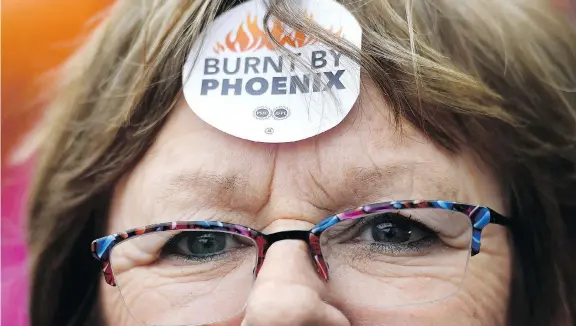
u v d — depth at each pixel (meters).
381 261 0.76
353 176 0.76
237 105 0.78
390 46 0.78
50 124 0.94
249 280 0.78
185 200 0.79
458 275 0.76
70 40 0.94
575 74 0.85
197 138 0.79
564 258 0.82
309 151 0.77
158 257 0.81
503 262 0.79
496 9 0.85
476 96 0.79
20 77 0.96
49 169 0.93
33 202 0.94
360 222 0.76
